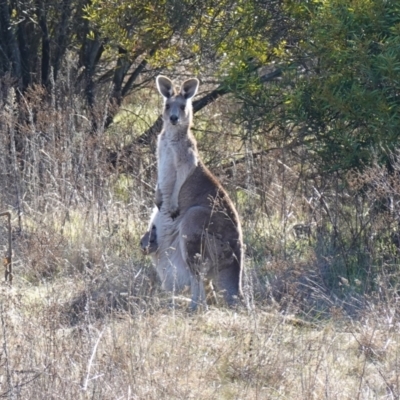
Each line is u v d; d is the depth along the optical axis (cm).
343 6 1916
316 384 1145
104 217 1991
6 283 1505
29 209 1980
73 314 1430
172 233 1706
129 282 1508
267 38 2264
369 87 1902
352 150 1900
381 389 1156
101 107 2689
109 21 2467
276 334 1325
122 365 1134
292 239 2030
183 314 1448
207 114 2883
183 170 1720
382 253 1836
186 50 2534
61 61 2914
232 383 1177
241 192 2384
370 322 1355
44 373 1068
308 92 2000
